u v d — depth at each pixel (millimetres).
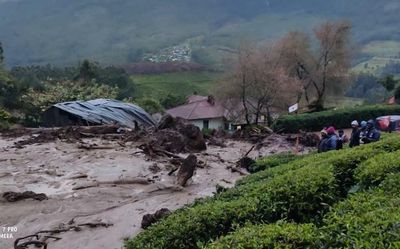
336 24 43406
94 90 44469
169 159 18891
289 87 38562
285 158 16344
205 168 18094
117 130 25672
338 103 47156
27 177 16078
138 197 13781
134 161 18547
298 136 24938
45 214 12188
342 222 4441
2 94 42219
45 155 19812
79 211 12438
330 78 44188
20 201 13227
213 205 6816
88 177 16109
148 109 44344
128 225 11297
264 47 41562
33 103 41031
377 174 6469
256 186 7844
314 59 44250
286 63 43500
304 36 44156
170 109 54094
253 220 6273
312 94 46281
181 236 6281
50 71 66250
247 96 38031
